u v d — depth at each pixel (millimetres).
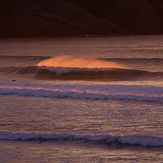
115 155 29953
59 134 35500
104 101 57312
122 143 32781
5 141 34219
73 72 107188
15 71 115062
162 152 30203
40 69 111812
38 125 41031
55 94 63594
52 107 52875
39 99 60375
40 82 88812
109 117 45000
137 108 50750
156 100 56000
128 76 100188
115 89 65562
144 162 28328
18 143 33562
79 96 61594
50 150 31547
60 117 45375
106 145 32438
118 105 53531
